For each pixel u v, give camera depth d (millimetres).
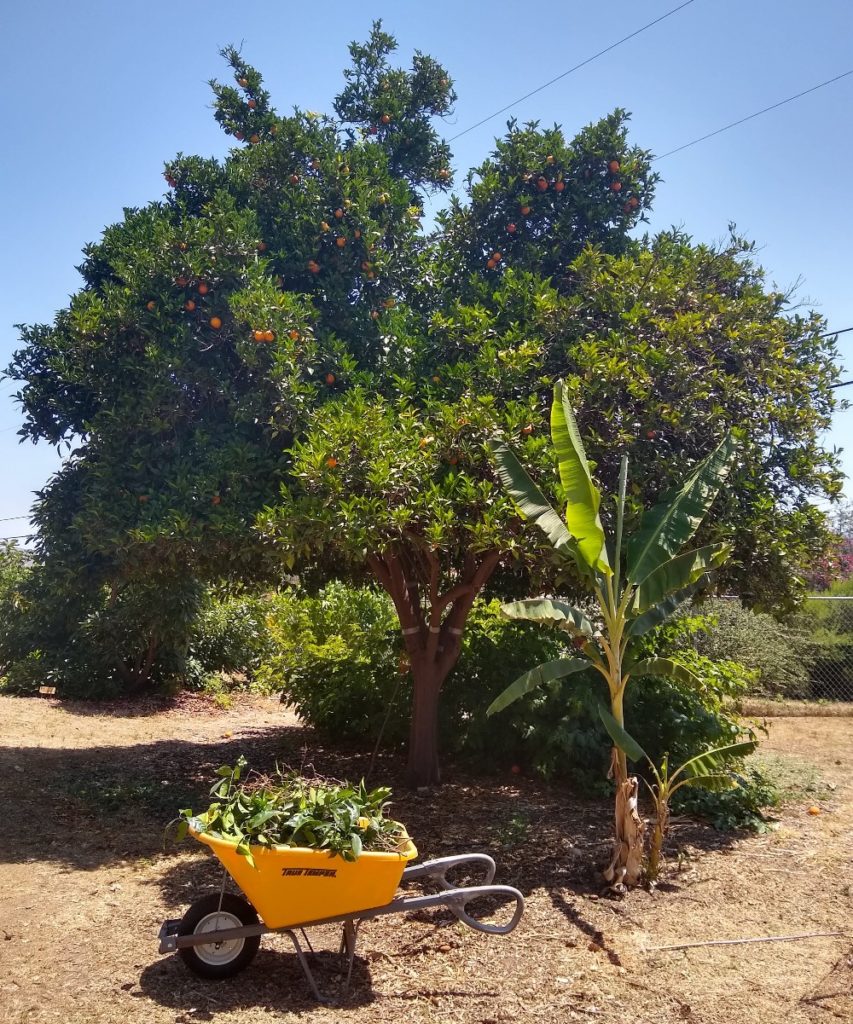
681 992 4305
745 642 14250
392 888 4219
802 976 4508
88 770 9305
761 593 7805
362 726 10117
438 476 7125
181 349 7746
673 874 6172
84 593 8711
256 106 10016
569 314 7754
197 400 7996
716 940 4973
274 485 7535
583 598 8977
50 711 13289
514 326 7754
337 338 8633
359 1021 3947
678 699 8594
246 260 8102
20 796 8062
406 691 9938
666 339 7527
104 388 7996
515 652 9070
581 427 7230
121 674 15156
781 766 9695
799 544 7492
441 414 7016
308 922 4180
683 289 7980
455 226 9188
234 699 15914
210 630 16547
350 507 6379
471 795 8297
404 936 4926
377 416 6832
